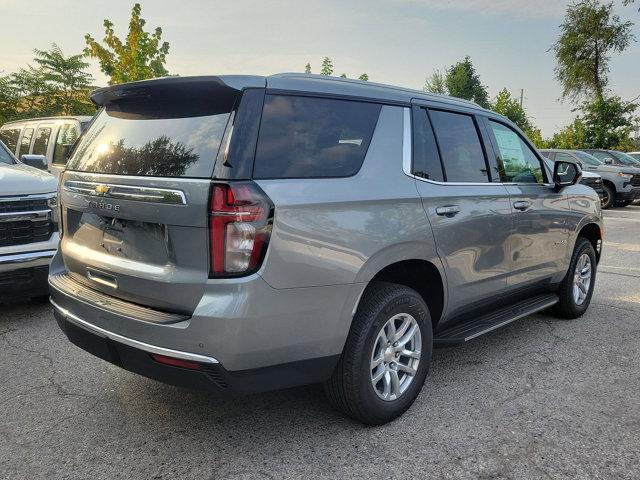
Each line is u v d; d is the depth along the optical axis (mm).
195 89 2770
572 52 36656
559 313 5250
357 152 3051
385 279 3289
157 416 3250
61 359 4105
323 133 2912
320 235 2697
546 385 3734
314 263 2672
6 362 4043
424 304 3305
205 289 2498
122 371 3893
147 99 3047
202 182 2504
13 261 4812
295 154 2750
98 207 2969
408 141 3340
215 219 2459
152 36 15625
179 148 2697
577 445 2961
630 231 11812
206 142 2619
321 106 2961
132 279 2777
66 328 3129
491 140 4105
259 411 3322
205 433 3064
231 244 2463
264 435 3043
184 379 2580
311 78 3008
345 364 2936
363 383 2967
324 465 2758
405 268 3334
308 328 2695
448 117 3756
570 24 36656
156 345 2582
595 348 4473
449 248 3441
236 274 2479
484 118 4121
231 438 3012
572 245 4973
